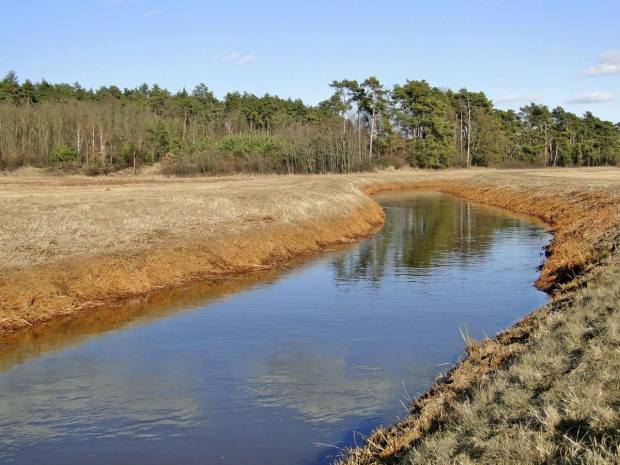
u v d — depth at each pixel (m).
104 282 15.73
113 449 7.29
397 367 10.23
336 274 19.28
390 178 71.75
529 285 17.27
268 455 7.12
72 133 82.88
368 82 87.94
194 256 19.14
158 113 104.31
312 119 105.12
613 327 8.11
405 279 18.42
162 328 12.91
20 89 98.56
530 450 5.30
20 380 9.74
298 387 9.34
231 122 106.00
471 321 13.30
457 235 29.06
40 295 13.97
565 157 115.56
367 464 6.48
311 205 30.22
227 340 11.98
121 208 23.53
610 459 4.69
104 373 10.07
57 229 18.41
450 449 5.91
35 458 7.07
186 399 8.89
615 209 25.42
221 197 28.91
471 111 106.75
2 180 53.50
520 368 7.72
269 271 19.78
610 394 6.06
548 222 34.22
